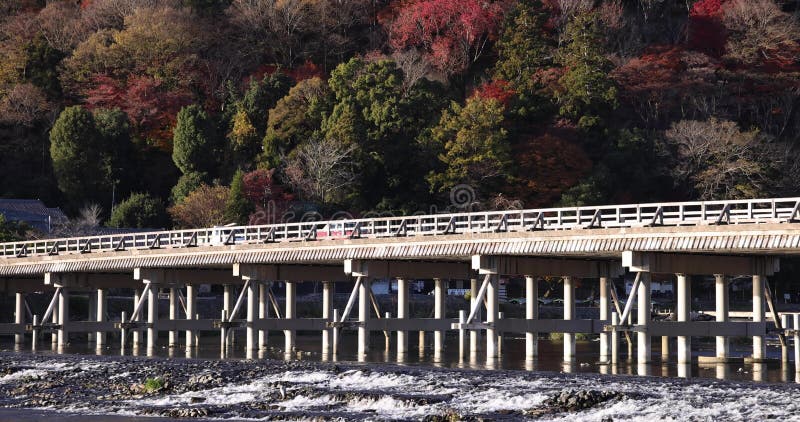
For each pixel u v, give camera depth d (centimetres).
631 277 13800
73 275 9025
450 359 7206
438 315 7931
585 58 15438
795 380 5541
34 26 17438
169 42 16412
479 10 17312
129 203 13912
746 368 6341
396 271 7350
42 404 4781
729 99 16512
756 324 6419
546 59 16138
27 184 15275
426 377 5125
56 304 9831
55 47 17138
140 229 13425
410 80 15238
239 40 17850
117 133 15100
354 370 5369
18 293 9556
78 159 14750
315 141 14288
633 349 7762
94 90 16025
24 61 16512
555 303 12962
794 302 13150
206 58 17275
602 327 6900
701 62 16612
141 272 8306
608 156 14450
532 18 16325
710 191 14088
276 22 17925
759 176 14038
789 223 5369
